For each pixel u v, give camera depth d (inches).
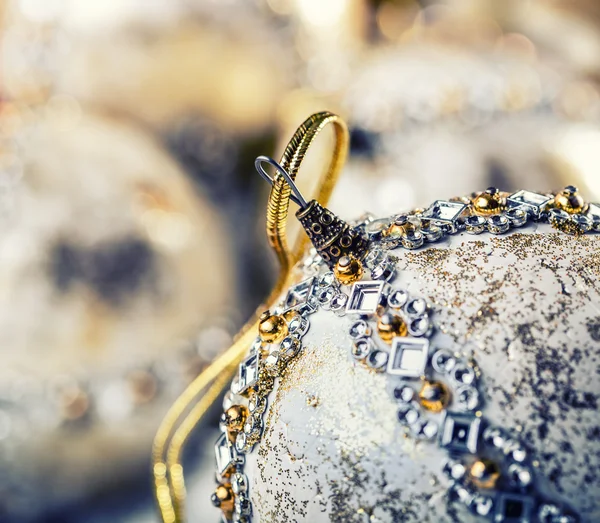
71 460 12.9
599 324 6.9
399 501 6.8
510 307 6.9
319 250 7.5
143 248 13.7
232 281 15.4
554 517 6.6
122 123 16.0
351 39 18.3
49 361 12.9
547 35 18.0
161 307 13.7
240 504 7.5
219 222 16.0
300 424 7.1
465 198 7.8
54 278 13.1
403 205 13.4
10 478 12.7
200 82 15.9
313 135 7.7
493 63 15.3
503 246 7.2
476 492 6.7
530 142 14.1
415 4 19.4
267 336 7.4
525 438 6.7
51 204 13.6
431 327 7.0
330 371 7.1
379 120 14.4
